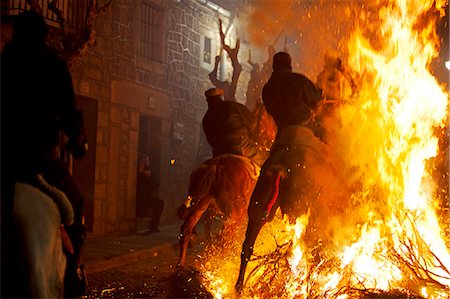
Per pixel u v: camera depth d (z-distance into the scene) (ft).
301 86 26.00
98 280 30.25
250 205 25.38
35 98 15.81
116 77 52.90
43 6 41.70
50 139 16.02
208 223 37.50
